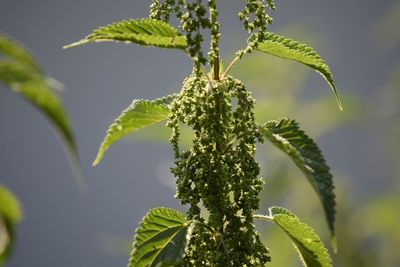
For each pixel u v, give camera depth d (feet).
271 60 40.78
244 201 15.08
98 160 14.74
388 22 52.11
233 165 15.02
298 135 14.94
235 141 15.01
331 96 43.37
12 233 10.05
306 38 41.22
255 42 15.40
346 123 44.09
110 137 14.80
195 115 14.75
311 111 42.73
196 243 15.12
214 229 15.12
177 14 14.89
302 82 42.57
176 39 14.55
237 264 14.88
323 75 15.99
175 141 15.26
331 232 13.48
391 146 48.39
